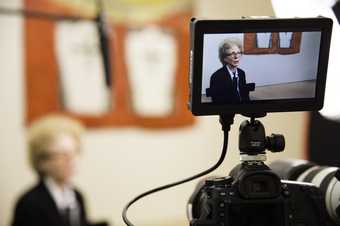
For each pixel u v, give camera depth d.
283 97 1.69
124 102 5.90
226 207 1.67
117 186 5.96
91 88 5.82
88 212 5.88
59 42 5.70
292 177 1.96
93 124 5.85
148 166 6.02
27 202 4.70
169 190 6.03
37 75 5.68
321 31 1.65
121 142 5.93
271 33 1.63
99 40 5.47
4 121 5.65
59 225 4.73
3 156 5.68
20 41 5.62
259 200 1.67
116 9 5.75
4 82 5.62
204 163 6.13
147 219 5.99
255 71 1.66
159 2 5.86
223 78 1.64
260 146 1.70
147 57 5.89
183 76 6.01
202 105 1.65
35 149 4.96
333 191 1.75
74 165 5.07
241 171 1.69
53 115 5.75
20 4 5.58
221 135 6.15
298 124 5.59
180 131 6.05
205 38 1.60
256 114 1.70
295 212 1.73
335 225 1.79
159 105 5.99
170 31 5.92
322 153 5.72
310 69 1.68
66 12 5.68
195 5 5.93
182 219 6.07
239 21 1.60
